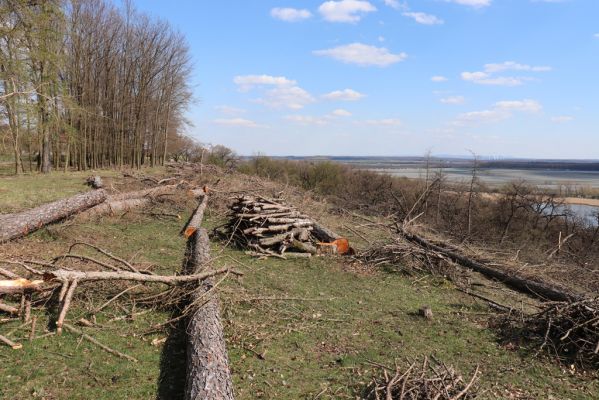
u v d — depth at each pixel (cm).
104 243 1019
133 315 614
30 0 2066
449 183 2077
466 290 911
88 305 625
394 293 854
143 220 1327
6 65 2006
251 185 1906
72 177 2327
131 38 3469
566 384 545
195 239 1060
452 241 1449
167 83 3909
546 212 2023
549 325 645
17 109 2130
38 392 431
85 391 443
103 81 3350
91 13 3147
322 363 548
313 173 2850
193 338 519
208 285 670
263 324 645
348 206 2077
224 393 418
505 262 1099
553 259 1322
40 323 571
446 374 493
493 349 630
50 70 2362
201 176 2125
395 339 638
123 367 493
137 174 2373
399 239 1179
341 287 864
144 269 760
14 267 762
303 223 1127
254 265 962
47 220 1025
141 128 3647
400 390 452
